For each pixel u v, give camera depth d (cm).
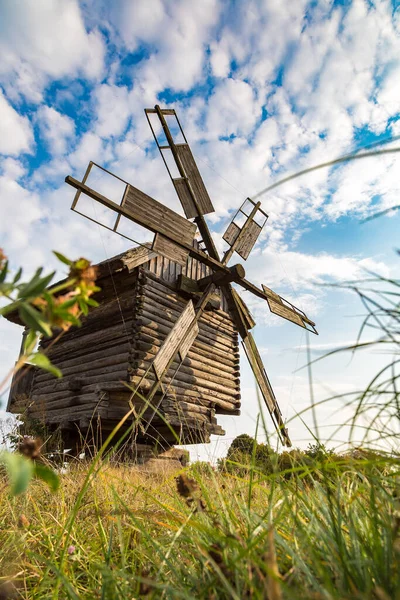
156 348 1156
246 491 231
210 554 125
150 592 130
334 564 114
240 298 1381
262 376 1352
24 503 271
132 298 1171
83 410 1105
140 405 1098
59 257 88
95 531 227
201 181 1386
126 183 1046
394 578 95
